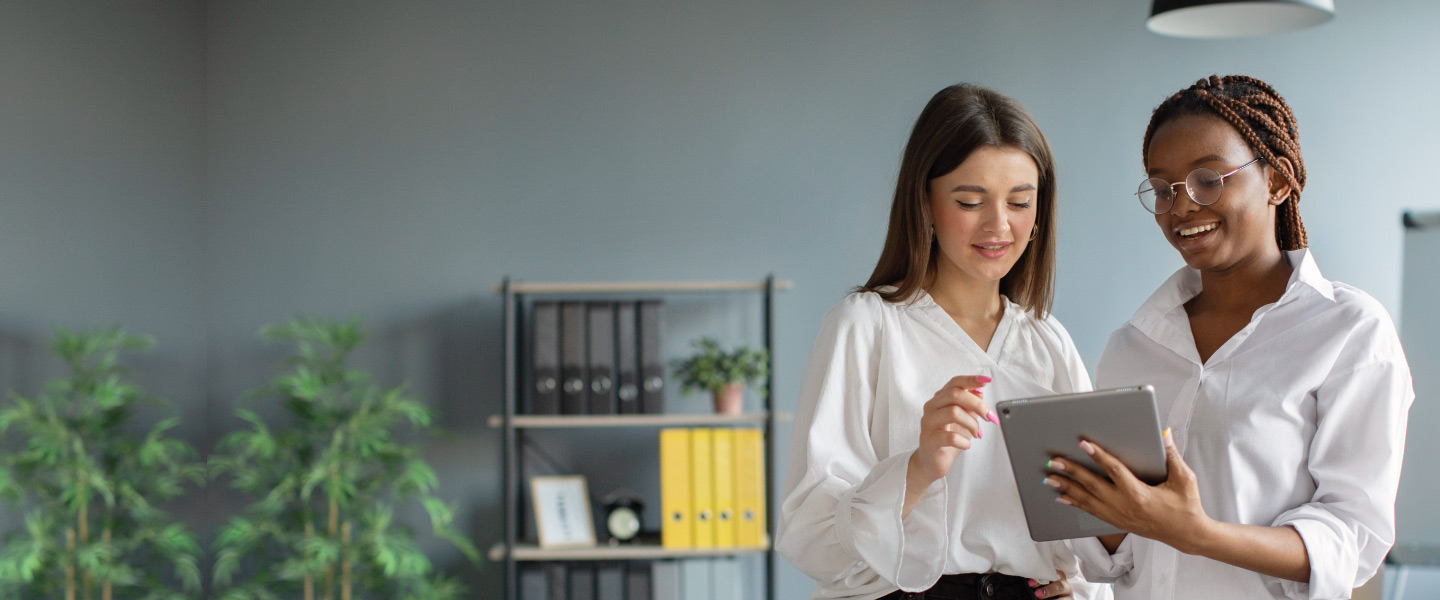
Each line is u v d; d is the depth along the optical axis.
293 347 3.42
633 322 3.13
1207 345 1.25
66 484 2.56
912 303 1.24
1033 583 1.20
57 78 2.72
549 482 3.25
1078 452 1.02
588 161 3.43
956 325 1.23
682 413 3.38
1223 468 1.16
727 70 3.44
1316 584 1.05
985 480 1.19
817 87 3.44
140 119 3.08
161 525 2.85
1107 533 1.07
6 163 2.53
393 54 3.44
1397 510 3.17
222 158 3.44
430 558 3.38
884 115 3.43
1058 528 1.07
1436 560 3.12
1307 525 1.07
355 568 3.21
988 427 1.20
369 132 3.44
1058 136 3.43
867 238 3.42
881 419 1.23
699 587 3.11
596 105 3.43
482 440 3.40
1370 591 3.17
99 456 2.75
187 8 3.33
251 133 3.44
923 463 1.07
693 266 3.42
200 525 3.36
